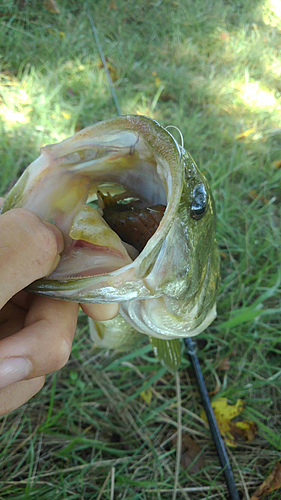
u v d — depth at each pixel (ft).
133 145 0.43
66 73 1.41
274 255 1.10
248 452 0.82
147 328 0.55
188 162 0.47
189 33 1.83
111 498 0.71
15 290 0.34
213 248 0.57
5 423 0.77
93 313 0.48
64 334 0.39
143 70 1.55
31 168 0.43
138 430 0.81
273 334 0.98
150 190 0.49
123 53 1.60
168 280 0.45
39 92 1.29
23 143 1.14
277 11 2.16
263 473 0.79
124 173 0.47
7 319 0.48
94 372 0.87
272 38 1.93
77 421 0.82
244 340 0.94
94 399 0.84
